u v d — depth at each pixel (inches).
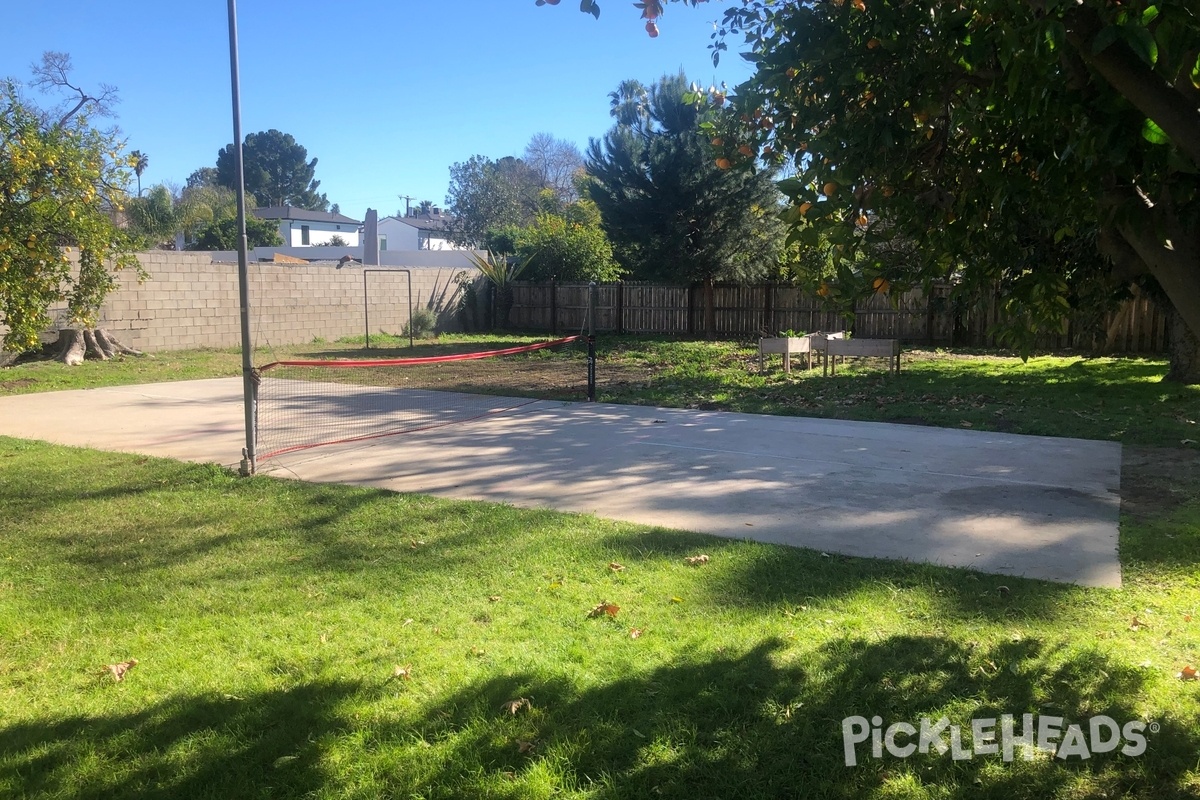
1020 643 160.4
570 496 280.2
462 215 2498.8
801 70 135.4
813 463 327.3
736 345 878.4
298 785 119.6
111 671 154.5
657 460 335.3
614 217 994.7
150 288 781.3
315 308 933.8
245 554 221.9
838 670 150.0
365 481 302.2
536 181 2930.6
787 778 120.2
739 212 956.0
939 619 173.0
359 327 984.3
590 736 130.6
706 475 308.8
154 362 714.2
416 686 147.1
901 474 307.1
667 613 178.1
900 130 126.4
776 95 142.6
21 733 134.0
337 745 128.8
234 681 150.5
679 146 938.7
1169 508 256.5
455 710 138.3
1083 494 275.4
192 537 236.2
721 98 183.8
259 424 421.4
